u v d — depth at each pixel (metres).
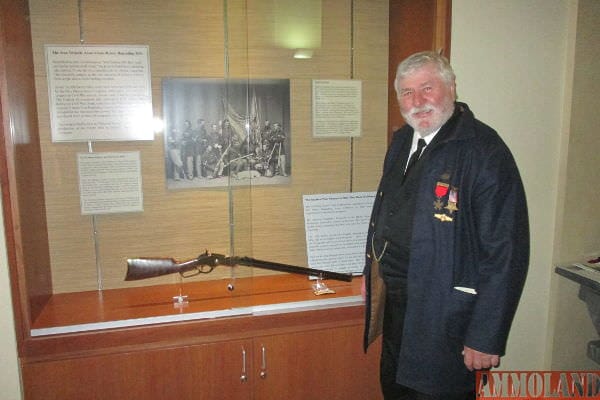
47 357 1.30
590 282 1.57
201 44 1.57
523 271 1.08
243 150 1.68
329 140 1.78
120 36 1.49
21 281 1.26
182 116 1.59
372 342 1.45
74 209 1.54
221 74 1.61
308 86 1.73
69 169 1.52
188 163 1.63
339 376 1.54
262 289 1.66
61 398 1.32
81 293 1.59
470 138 1.13
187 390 1.41
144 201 1.61
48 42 1.43
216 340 1.42
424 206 1.16
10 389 1.30
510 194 1.09
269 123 1.70
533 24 1.61
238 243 1.71
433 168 1.17
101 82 1.49
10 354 1.29
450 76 1.19
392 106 1.78
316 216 1.77
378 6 1.76
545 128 1.69
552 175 1.72
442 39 1.52
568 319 1.81
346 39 1.74
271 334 1.46
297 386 1.50
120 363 1.35
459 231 1.13
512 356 1.79
